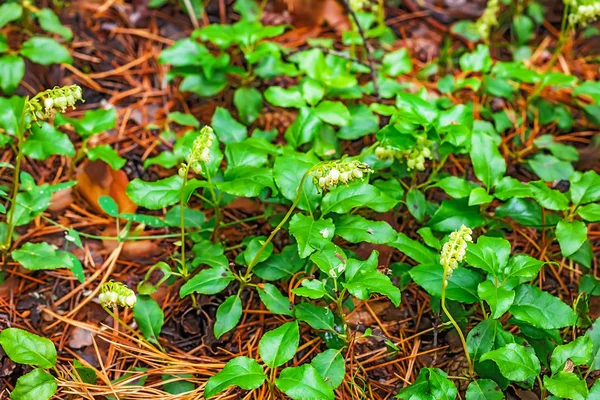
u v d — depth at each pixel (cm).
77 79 84
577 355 64
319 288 65
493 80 81
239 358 63
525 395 66
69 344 69
